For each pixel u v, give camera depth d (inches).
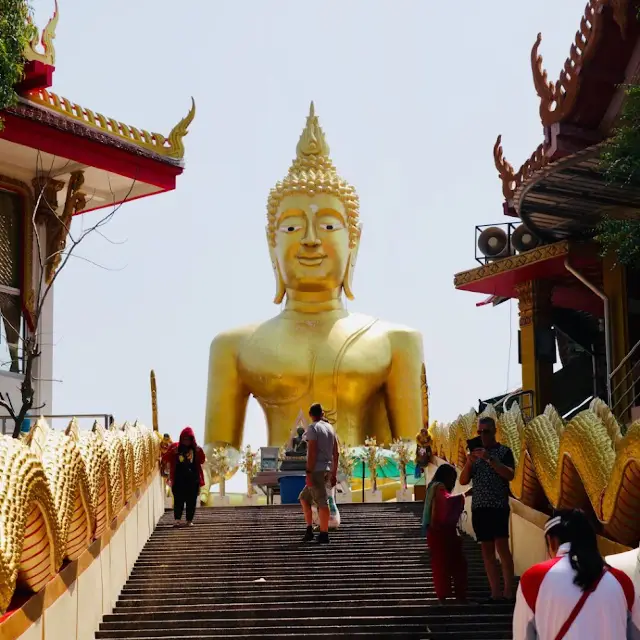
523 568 500.4
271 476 868.6
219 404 1194.0
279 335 1188.5
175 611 440.1
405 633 402.0
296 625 421.4
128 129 828.6
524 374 954.7
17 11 531.5
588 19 764.6
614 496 351.6
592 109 789.9
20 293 805.9
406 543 581.9
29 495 281.1
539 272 928.3
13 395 792.9
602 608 228.4
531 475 485.4
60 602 340.5
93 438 390.9
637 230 582.9
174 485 666.2
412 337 1206.9
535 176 737.0
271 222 1205.7
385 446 1184.8
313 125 1237.7
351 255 1205.1
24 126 752.3
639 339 837.2
